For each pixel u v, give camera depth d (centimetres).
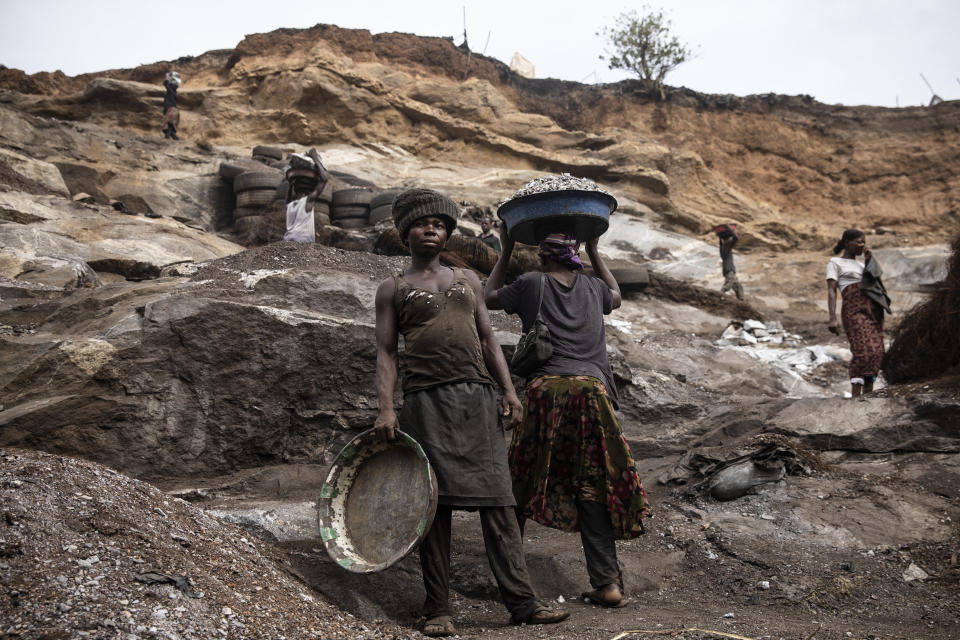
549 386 381
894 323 1314
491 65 2864
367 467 353
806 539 459
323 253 616
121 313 485
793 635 306
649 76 2903
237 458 464
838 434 585
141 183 1566
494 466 342
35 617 225
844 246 728
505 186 2308
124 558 270
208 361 465
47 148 1505
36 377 438
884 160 2903
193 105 2344
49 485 295
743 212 2614
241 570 307
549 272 416
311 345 488
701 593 398
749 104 3002
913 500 502
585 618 335
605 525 372
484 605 372
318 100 2362
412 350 353
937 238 2641
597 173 2484
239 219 1399
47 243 863
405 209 369
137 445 438
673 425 638
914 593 394
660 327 1265
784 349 1123
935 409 571
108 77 2634
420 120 2459
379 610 340
